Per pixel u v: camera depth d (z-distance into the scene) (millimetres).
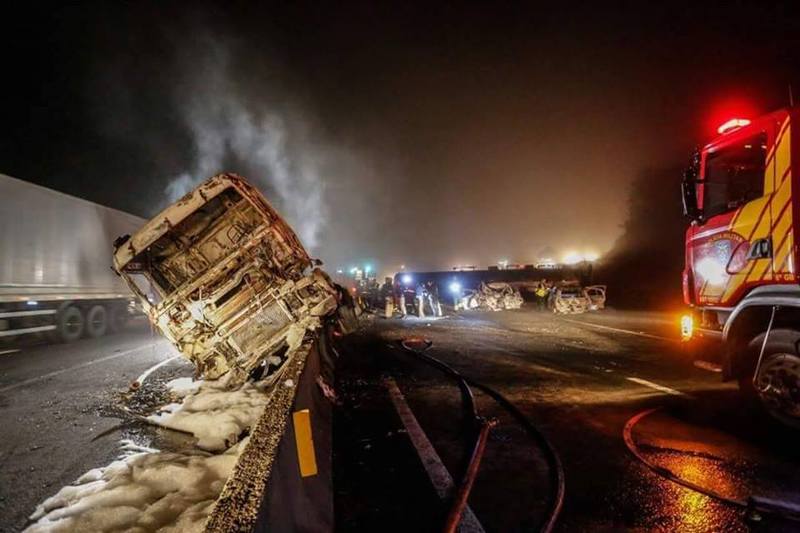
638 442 4938
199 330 7758
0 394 7535
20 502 3893
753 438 5004
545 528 3229
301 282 8062
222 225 8281
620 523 3324
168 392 7547
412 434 5383
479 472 4270
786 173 4828
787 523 3260
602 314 22656
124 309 17094
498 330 16375
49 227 12812
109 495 3635
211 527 1773
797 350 4730
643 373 8633
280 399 3646
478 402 6762
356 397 7195
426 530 3312
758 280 5102
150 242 7414
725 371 5430
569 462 4438
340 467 4465
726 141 5645
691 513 3438
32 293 12219
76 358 11062
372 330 17000
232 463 4223
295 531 2475
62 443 5312
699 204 6141
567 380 8086
